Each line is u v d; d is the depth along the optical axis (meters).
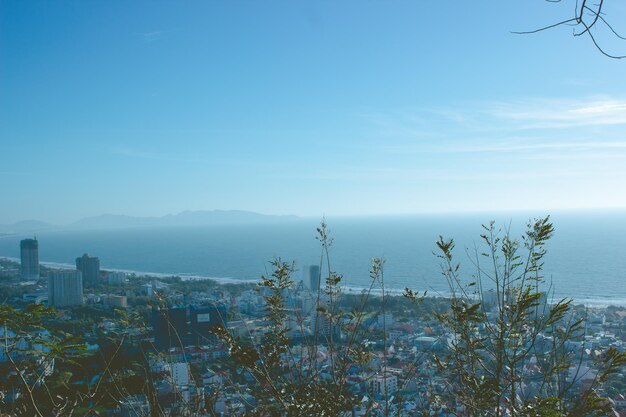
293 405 3.36
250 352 3.48
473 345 3.38
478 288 3.55
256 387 3.54
